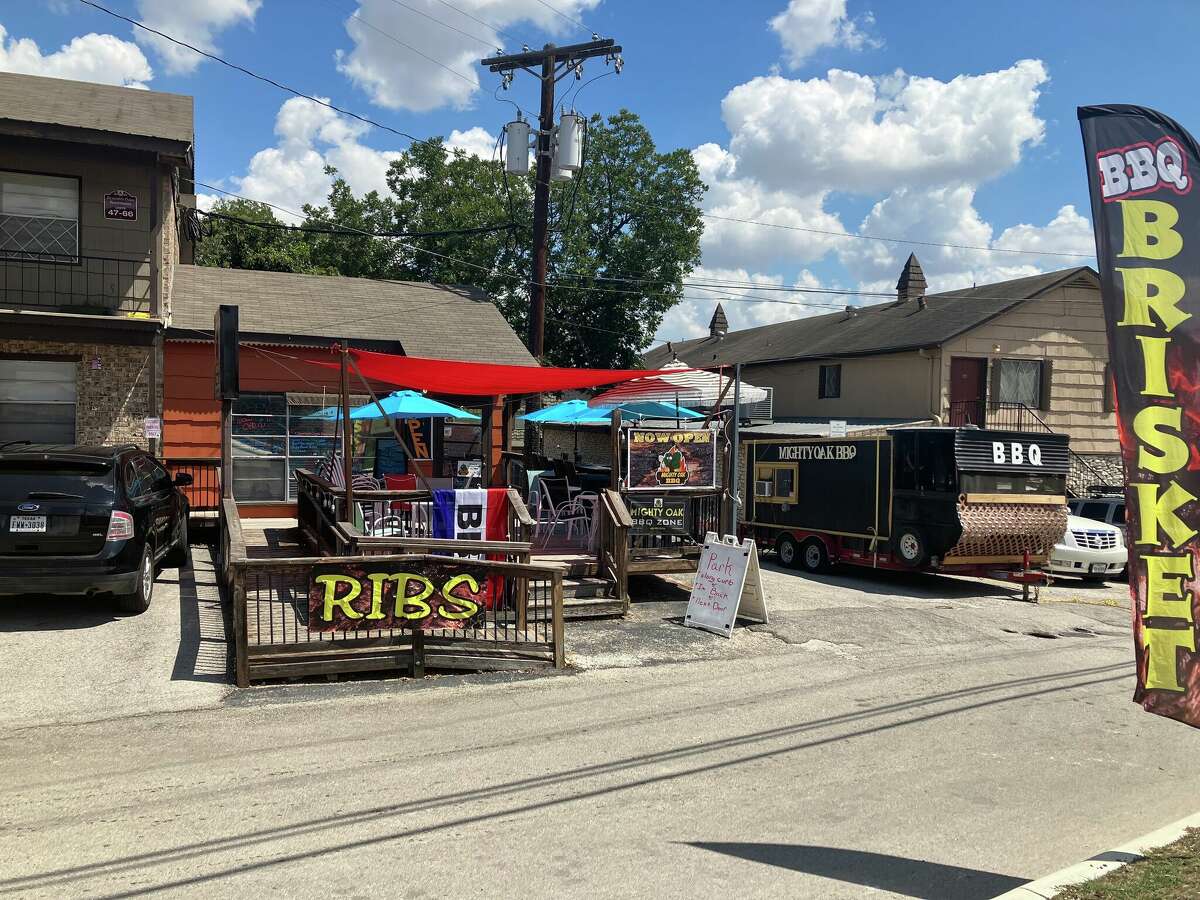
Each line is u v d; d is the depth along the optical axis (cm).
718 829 489
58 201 1441
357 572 781
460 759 593
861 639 1042
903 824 504
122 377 1453
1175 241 461
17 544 838
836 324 3234
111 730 629
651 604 1175
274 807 501
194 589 1062
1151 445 466
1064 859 461
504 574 845
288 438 1647
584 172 3080
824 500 1586
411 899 398
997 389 2438
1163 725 729
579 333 3222
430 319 1898
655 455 1152
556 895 405
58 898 390
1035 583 1370
